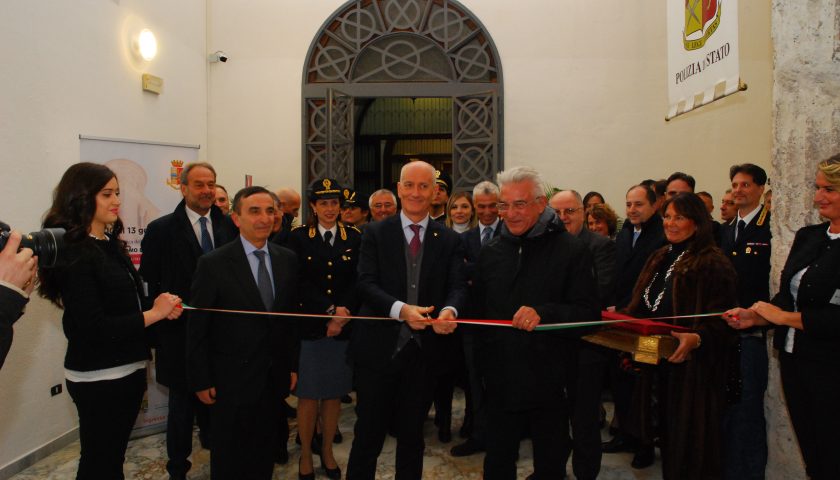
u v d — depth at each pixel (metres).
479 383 3.47
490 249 2.39
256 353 2.46
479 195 3.58
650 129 6.06
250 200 2.52
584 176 6.11
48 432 3.64
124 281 2.26
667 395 2.49
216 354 2.46
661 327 2.29
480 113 6.09
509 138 6.13
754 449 2.73
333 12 6.12
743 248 3.11
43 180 3.57
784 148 2.63
